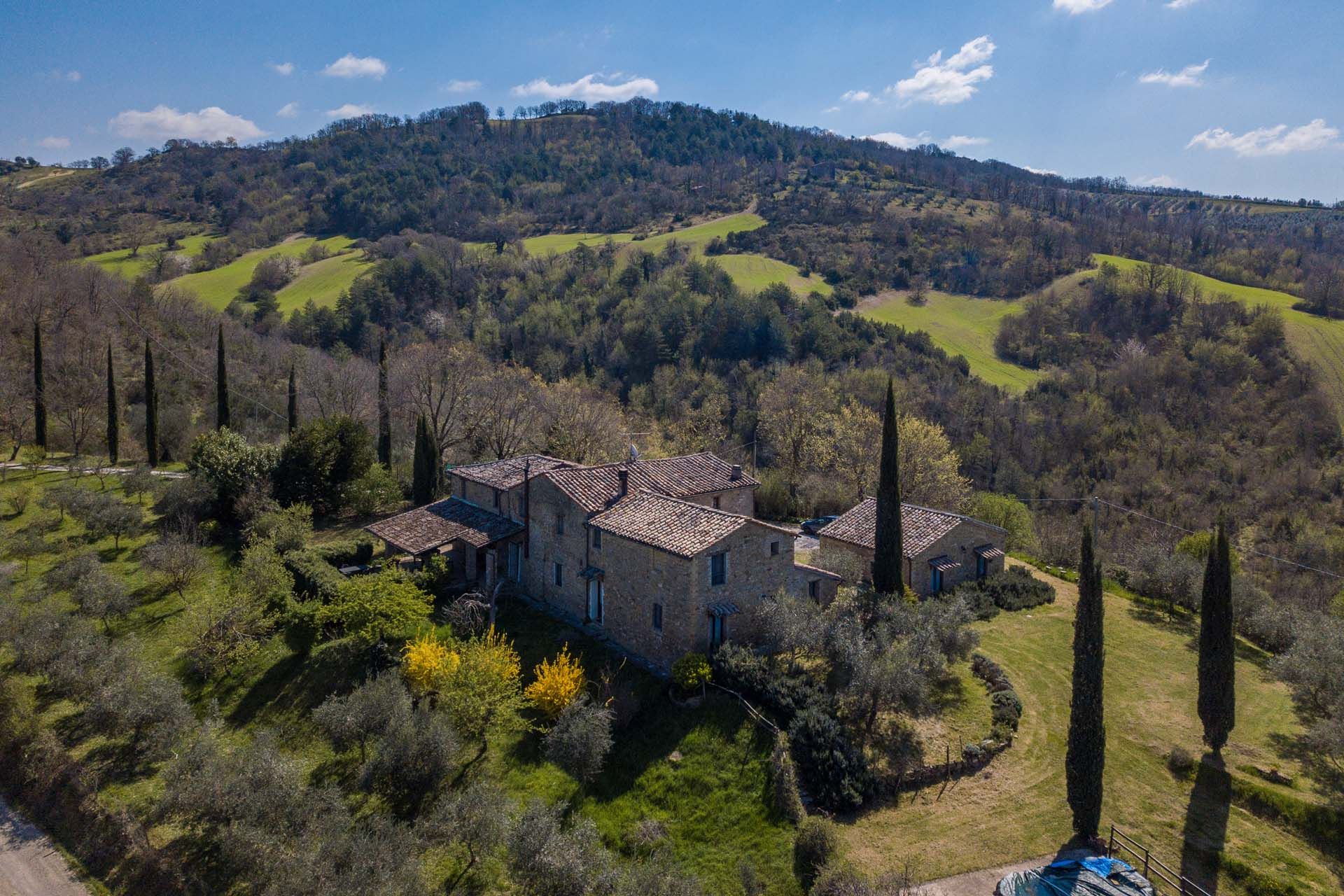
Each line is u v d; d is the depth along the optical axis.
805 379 74.75
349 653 33.66
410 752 25.48
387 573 35.28
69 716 31.12
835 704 28.22
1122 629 39.28
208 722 28.41
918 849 22.97
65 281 88.69
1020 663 34.88
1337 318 101.38
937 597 40.34
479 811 22.61
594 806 25.30
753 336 100.31
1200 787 26.25
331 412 70.56
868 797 24.83
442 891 22.08
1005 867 22.38
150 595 40.12
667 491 39.19
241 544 46.12
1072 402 90.38
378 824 23.33
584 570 35.38
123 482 53.97
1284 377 84.81
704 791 25.23
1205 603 27.41
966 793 25.58
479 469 44.62
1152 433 82.94
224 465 49.47
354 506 53.06
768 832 23.56
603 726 26.47
